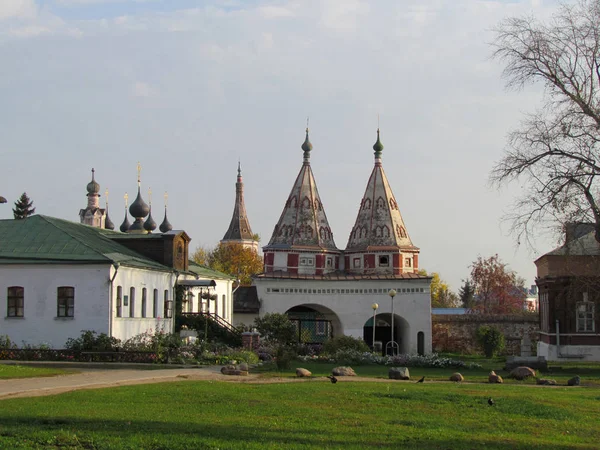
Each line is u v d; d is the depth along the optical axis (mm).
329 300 69312
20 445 15219
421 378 31703
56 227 45312
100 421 17672
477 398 23016
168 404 20625
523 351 57188
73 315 42062
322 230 74438
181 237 53906
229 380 28469
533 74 41156
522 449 16141
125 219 91500
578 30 40188
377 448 15680
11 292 42719
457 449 15906
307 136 75688
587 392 26266
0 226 46031
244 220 140875
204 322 52188
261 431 17047
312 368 38469
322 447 15562
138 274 46094
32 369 30797
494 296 93688
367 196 75188
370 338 73938
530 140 40438
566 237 39562
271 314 61375
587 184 39344
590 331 56188
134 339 42781
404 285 69312
